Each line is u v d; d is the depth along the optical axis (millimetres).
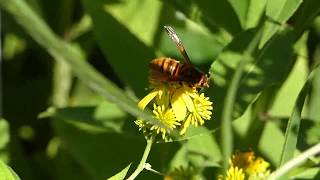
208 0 201
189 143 201
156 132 161
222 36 204
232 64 184
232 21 201
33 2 246
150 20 210
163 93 161
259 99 204
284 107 205
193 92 162
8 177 155
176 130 169
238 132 207
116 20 211
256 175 183
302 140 196
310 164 191
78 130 218
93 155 218
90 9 211
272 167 204
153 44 211
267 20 190
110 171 216
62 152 243
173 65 160
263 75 186
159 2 206
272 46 189
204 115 163
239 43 186
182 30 207
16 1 99
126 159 215
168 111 160
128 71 215
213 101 181
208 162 193
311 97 212
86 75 110
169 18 207
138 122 161
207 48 207
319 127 197
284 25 192
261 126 206
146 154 161
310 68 217
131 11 210
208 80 169
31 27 100
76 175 243
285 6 189
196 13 204
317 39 219
